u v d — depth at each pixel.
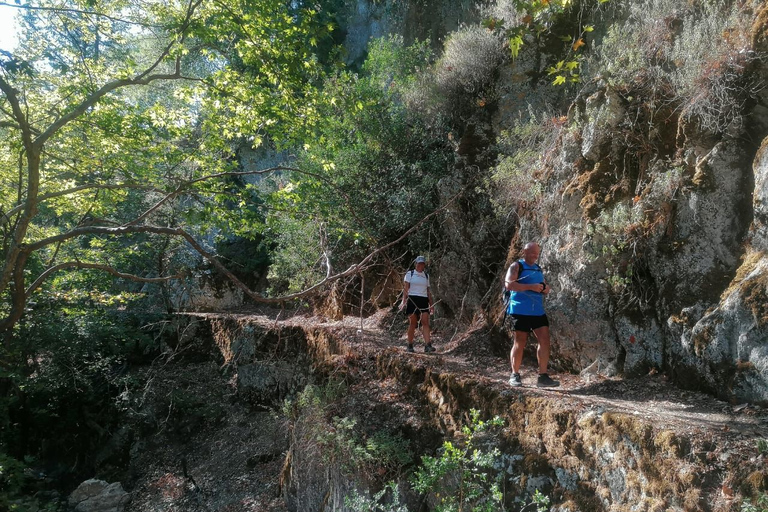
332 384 8.38
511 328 7.22
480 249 8.73
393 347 8.67
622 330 5.70
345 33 19.22
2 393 12.18
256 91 8.29
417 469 6.27
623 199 5.96
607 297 5.87
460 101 10.82
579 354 6.15
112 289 15.07
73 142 9.68
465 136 9.84
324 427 7.44
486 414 5.77
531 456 5.02
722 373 4.63
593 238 5.98
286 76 7.65
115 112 9.10
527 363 6.92
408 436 6.72
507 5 9.86
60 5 7.98
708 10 5.95
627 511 4.05
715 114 5.34
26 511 9.31
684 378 5.04
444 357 7.73
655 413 4.44
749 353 4.40
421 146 11.34
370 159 11.32
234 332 13.79
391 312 10.84
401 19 16.80
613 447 4.34
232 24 7.45
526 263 5.79
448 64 10.84
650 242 5.55
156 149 9.66
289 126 8.59
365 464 6.46
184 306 17.16
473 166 9.35
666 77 6.07
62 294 11.94
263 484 9.22
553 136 7.43
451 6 14.80
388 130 11.34
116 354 14.72
